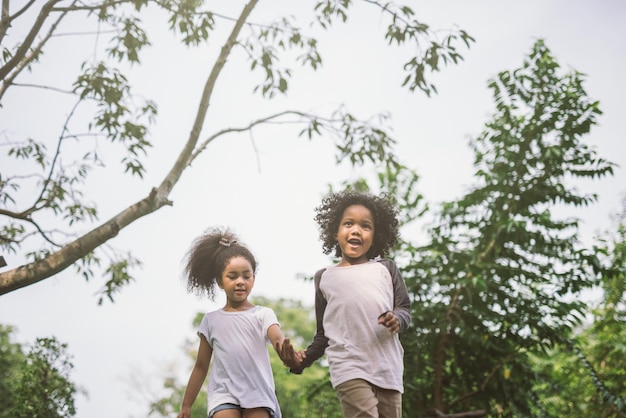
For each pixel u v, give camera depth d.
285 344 4.06
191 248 4.87
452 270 11.02
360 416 3.80
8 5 8.54
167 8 9.11
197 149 8.38
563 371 12.48
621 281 12.02
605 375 11.94
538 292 10.99
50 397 10.32
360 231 4.29
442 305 10.87
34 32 8.28
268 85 9.70
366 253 4.56
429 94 9.12
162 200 7.77
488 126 11.71
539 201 11.13
